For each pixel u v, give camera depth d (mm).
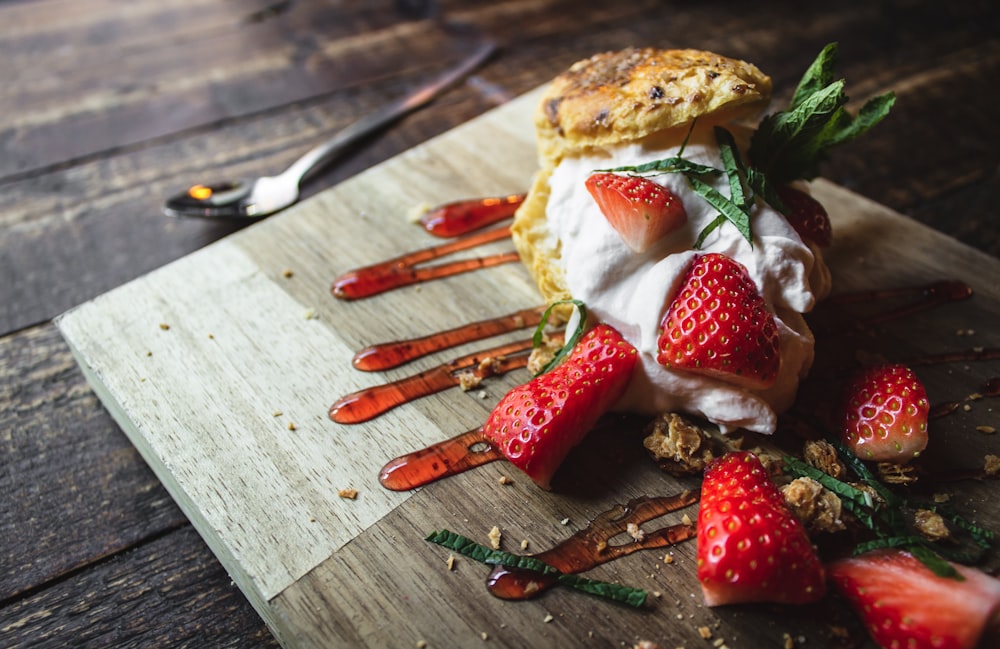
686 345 261
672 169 278
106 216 370
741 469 256
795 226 290
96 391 308
